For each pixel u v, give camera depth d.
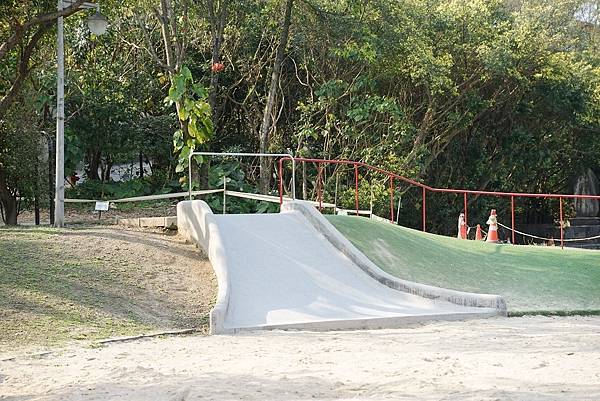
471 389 6.98
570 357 8.81
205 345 9.73
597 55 33.00
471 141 31.36
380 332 10.83
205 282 12.68
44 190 21.05
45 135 20.83
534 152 32.53
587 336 10.40
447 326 11.29
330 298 12.30
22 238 13.54
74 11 15.20
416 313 11.81
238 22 25.53
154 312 11.27
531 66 28.78
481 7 27.58
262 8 24.38
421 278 13.76
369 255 14.29
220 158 25.25
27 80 21.73
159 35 24.78
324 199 25.88
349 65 26.78
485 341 9.99
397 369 8.11
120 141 24.08
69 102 23.42
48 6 16.69
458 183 31.31
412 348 9.50
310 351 9.29
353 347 9.56
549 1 29.25
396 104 26.19
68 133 22.88
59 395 7.11
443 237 17.08
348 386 7.32
